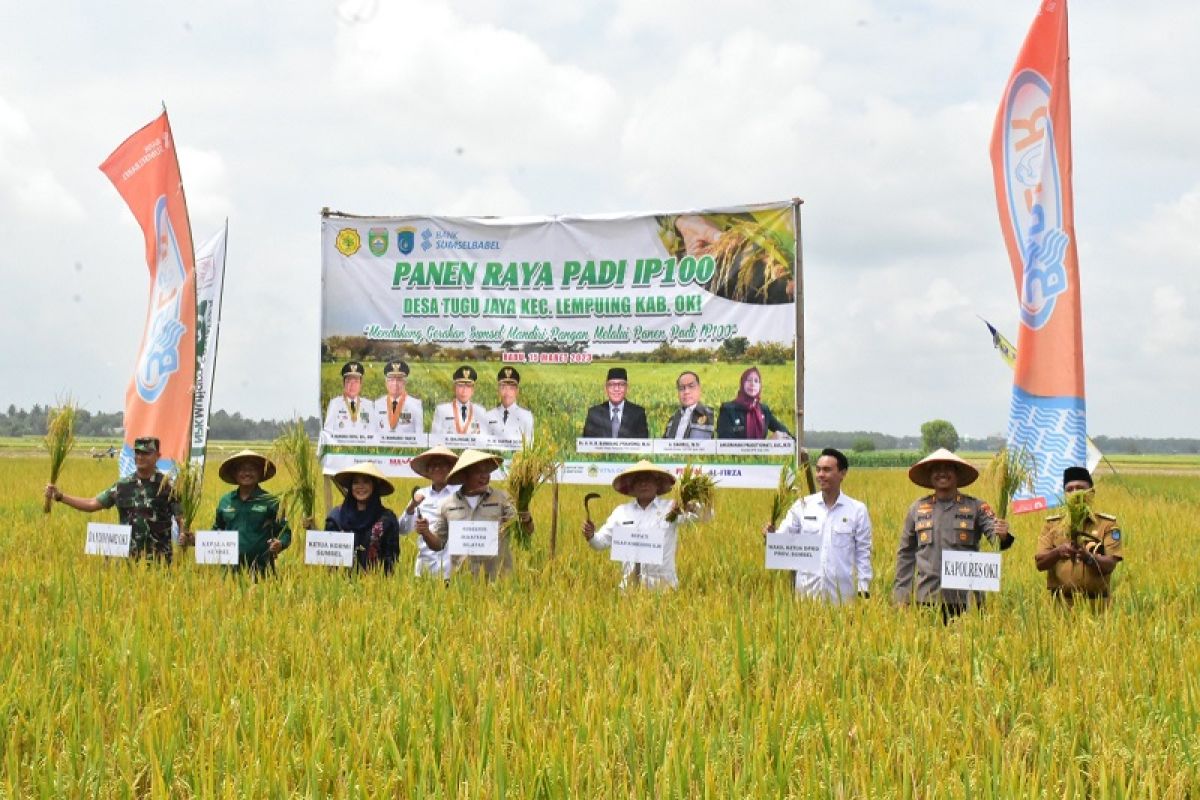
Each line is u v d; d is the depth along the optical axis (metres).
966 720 6.43
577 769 5.55
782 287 14.80
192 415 14.98
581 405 15.48
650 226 15.24
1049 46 13.45
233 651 7.82
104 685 7.22
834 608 9.54
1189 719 6.37
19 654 7.62
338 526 11.88
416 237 16.02
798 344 14.75
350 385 16.19
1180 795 5.42
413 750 5.89
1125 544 17.30
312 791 5.34
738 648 7.63
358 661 7.86
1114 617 9.18
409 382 16.03
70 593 10.16
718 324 15.02
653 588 11.07
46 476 30.34
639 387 15.27
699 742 5.87
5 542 15.29
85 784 5.54
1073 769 5.61
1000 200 13.70
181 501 12.16
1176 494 35.03
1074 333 13.07
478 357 15.80
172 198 15.35
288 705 6.54
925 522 10.25
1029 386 13.20
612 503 20.92
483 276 15.81
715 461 15.00
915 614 9.11
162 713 6.42
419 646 8.01
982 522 10.14
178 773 5.80
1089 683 7.09
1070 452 12.91
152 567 11.38
